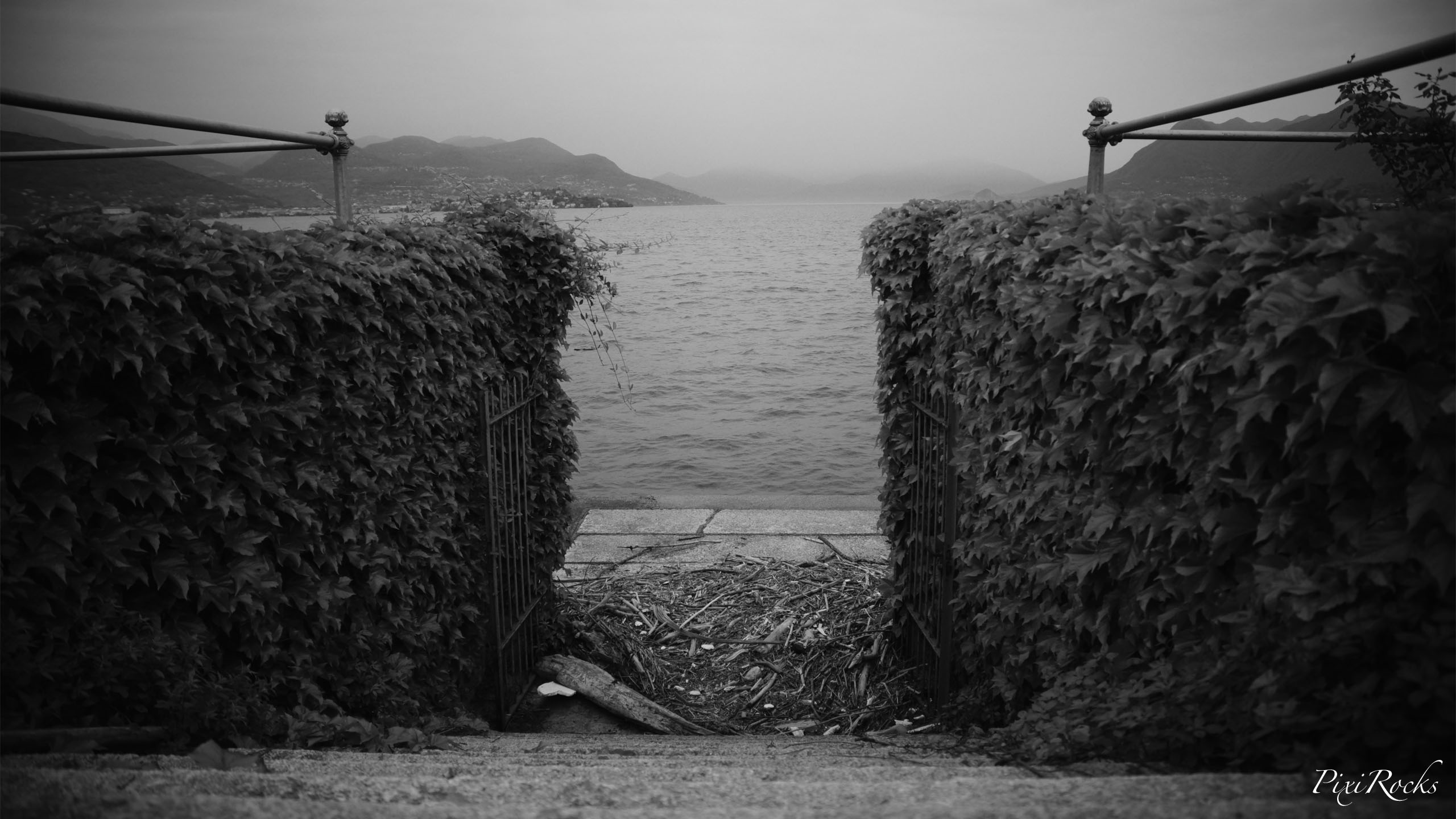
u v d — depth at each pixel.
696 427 19.27
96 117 3.39
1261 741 2.14
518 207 6.02
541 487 6.24
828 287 54.03
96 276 2.58
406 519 4.28
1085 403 3.07
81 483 2.66
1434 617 1.89
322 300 3.53
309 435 3.53
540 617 6.30
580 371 26.34
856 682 6.09
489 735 4.51
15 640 2.48
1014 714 3.92
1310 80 2.85
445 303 4.81
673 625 6.88
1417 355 1.96
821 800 2.07
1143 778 2.01
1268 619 2.22
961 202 5.76
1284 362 2.00
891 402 6.15
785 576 7.64
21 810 1.74
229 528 3.14
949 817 1.75
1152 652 2.84
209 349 2.95
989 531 4.34
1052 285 3.30
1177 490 2.78
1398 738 1.90
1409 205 2.52
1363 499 2.05
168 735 2.71
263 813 1.75
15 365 2.55
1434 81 3.39
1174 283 2.43
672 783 2.29
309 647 3.54
